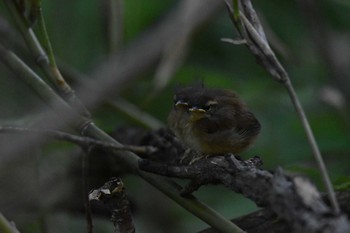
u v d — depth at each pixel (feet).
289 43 44.29
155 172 24.76
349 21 42.47
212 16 33.73
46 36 28.09
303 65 41.75
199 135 30.81
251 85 40.81
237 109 31.89
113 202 24.26
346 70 35.58
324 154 38.50
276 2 43.42
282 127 39.27
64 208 33.73
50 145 33.83
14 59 28.30
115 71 28.66
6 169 29.68
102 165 33.35
